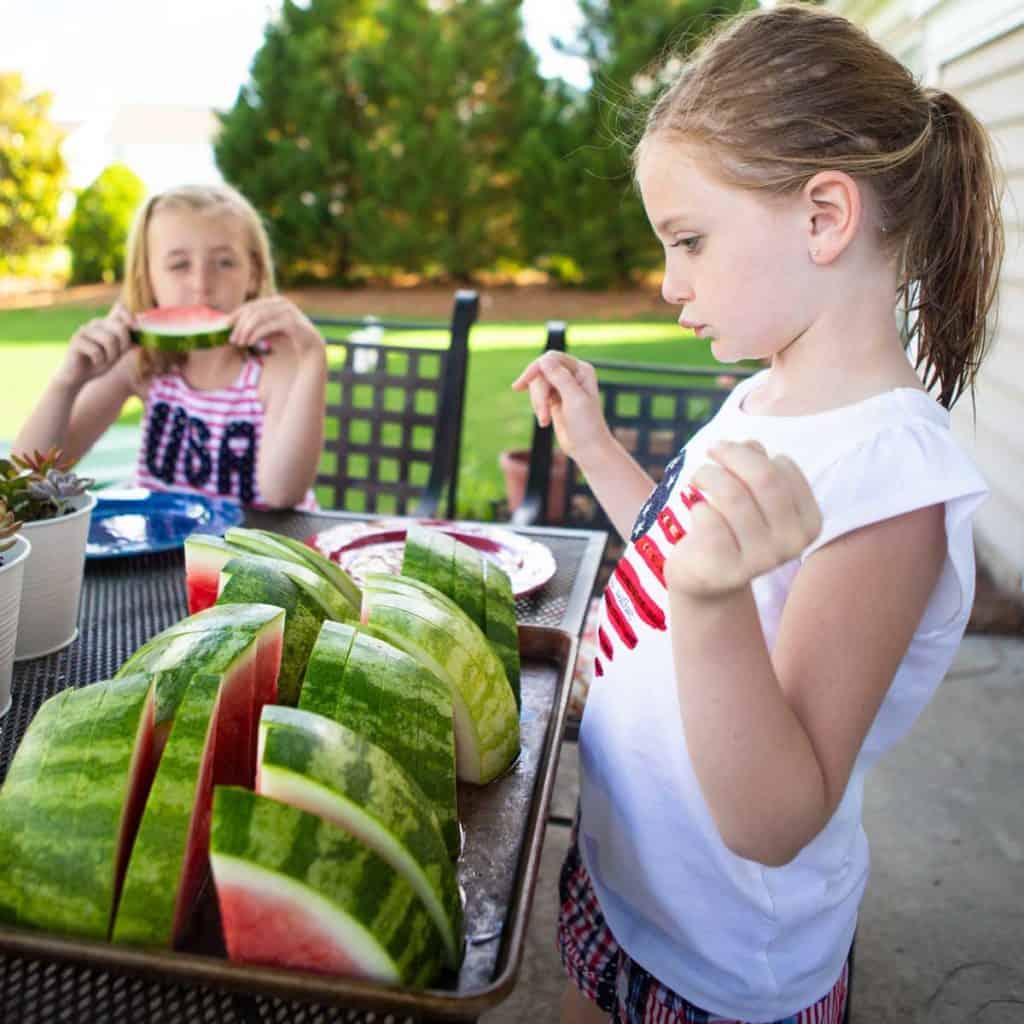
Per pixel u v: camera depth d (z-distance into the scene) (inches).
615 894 45.9
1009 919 83.6
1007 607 143.7
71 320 469.4
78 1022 24.6
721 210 36.3
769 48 36.8
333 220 542.3
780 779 29.9
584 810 47.8
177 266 91.1
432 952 26.4
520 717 41.9
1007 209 155.6
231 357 93.6
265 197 538.9
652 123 39.4
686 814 41.3
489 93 526.0
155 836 26.0
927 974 77.7
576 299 531.2
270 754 26.2
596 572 61.4
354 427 271.9
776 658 33.2
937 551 33.9
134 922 25.6
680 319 39.8
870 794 100.7
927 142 37.5
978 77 167.8
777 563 26.4
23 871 26.3
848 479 34.4
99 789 26.6
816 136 35.2
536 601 55.9
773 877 41.1
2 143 557.9
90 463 194.4
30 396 305.6
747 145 35.3
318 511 72.6
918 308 41.5
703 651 29.0
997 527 162.6
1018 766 105.6
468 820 34.3
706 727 29.5
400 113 522.3
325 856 25.2
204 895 29.6
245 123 529.0
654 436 156.0
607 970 48.6
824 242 35.4
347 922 24.9
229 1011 24.6
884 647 32.4
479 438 271.1
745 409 42.4
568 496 106.7
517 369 365.4
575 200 524.4
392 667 32.3
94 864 26.0
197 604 43.8
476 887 30.7
